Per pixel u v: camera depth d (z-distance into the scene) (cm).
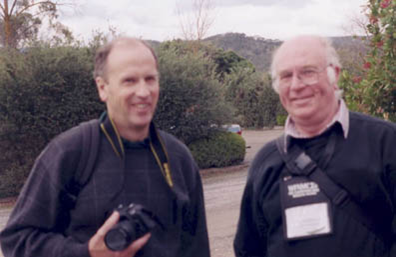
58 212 238
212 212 988
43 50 1355
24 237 237
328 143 255
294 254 255
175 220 254
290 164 261
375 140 251
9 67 1322
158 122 1527
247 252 295
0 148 1315
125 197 241
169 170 254
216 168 1655
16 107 1291
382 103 563
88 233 238
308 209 253
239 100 3553
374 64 576
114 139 244
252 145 2380
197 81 1598
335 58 266
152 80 247
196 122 1603
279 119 3484
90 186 238
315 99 257
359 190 247
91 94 1363
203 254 274
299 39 263
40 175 240
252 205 283
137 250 236
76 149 239
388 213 250
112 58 243
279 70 265
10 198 1327
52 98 1320
